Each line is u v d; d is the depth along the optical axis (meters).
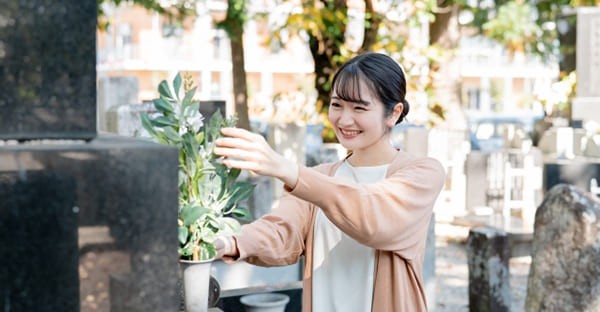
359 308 1.87
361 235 1.62
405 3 7.95
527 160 8.23
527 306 3.82
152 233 1.03
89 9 1.04
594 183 7.15
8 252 0.96
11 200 0.96
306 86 27.03
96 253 1.00
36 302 0.98
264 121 14.16
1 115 0.99
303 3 7.92
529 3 10.98
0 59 0.99
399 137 11.80
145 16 25.75
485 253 4.31
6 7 0.99
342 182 1.57
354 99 1.81
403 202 1.67
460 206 8.50
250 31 27.72
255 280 3.59
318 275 1.96
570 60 6.51
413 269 1.82
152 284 1.03
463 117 10.31
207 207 1.50
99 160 0.99
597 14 5.87
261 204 6.02
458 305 5.21
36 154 0.97
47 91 1.02
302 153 9.71
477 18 11.98
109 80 8.55
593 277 3.45
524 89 31.94
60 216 0.98
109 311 1.01
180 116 1.50
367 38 8.20
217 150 1.40
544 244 3.72
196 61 26.33
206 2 8.94
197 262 1.48
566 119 11.16
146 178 1.02
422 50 7.98
